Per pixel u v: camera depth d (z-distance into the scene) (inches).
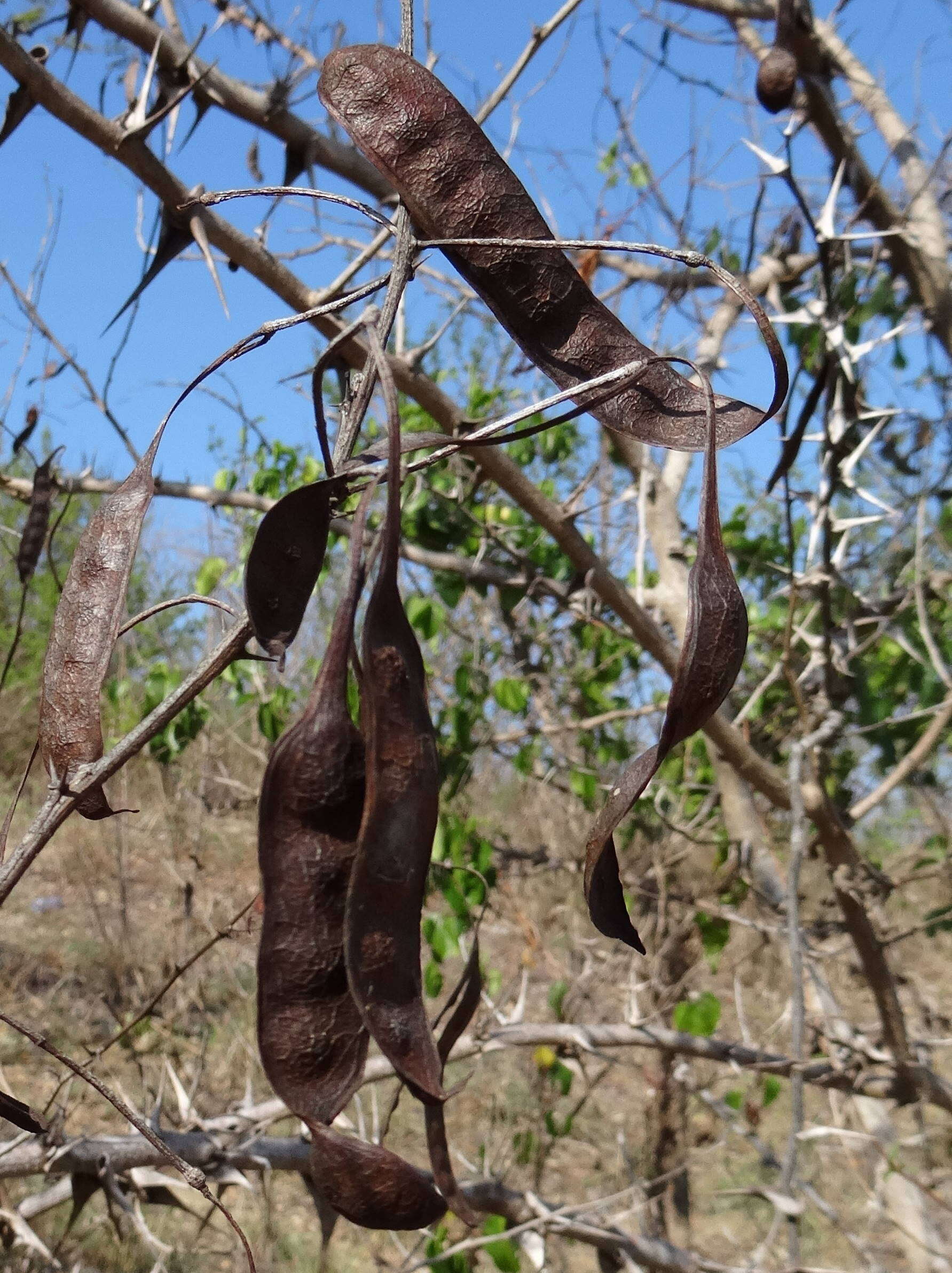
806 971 125.1
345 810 26.4
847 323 111.4
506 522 139.1
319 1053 26.2
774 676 119.1
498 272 33.6
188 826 247.3
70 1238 152.6
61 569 283.0
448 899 119.9
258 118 87.4
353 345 74.9
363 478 28.6
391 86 32.6
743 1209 193.0
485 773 202.1
